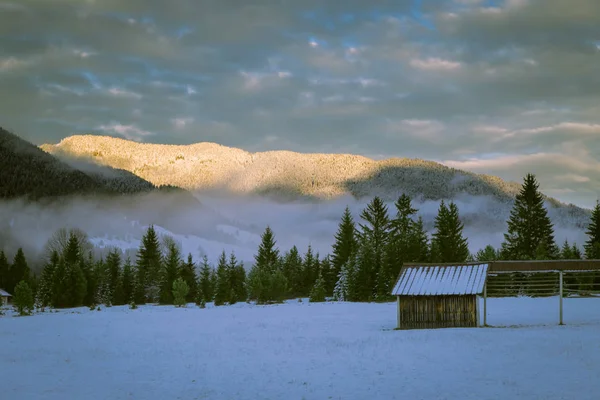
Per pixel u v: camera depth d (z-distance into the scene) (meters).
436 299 44.25
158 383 25.27
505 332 38.97
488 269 45.03
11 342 41.00
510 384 22.97
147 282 117.38
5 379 26.53
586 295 69.69
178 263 116.38
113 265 121.81
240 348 35.50
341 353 32.25
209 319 59.28
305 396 22.38
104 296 108.62
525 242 110.56
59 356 33.47
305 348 34.75
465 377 24.59
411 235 103.56
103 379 26.28
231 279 112.06
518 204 113.94
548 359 28.00
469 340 35.41
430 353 31.00
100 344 39.03
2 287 131.38
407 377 25.03
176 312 73.19
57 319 63.31
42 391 23.97
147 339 41.62
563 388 22.00
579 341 33.62
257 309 74.25
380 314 60.19
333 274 116.94
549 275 63.84
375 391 22.77
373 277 88.50
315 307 73.94
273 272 104.81
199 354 33.31
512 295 72.94
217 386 24.48
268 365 29.06
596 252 97.56
